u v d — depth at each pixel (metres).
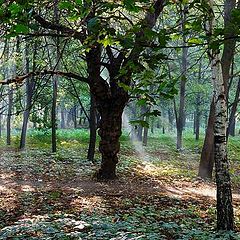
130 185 14.23
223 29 4.33
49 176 15.41
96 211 9.83
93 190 13.02
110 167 14.88
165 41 4.60
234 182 16.50
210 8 5.29
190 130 60.50
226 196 7.84
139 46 4.67
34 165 17.91
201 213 10.37
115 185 14.04
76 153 22.98
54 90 23.00
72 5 3.90
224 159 7.86
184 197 12.77
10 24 3.87
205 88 31.91
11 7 3.56
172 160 24.05
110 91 13.92
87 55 13.29
